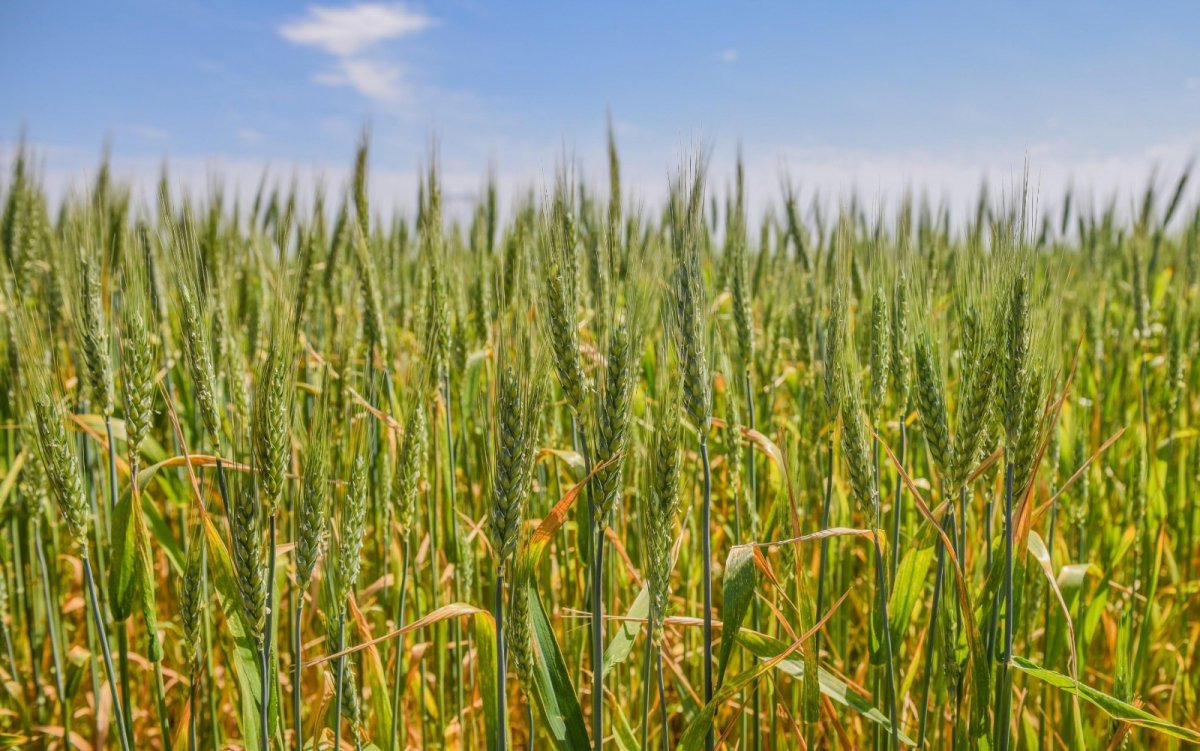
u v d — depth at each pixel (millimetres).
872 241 842
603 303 821
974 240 755
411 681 949
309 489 687
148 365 736
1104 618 1018
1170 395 1225
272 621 696
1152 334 1805
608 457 664
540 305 705
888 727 746
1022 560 755
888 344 822
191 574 713
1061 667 923
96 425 906
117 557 747
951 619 753
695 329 675
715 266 1310
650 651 693
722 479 1124
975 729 711
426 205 980
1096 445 1336
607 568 889
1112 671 1010
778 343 1244
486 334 1046
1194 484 1195
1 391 1036
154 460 981
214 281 1208
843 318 773
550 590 911
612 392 661
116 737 941
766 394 1187
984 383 698
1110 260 2156
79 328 762
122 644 768
